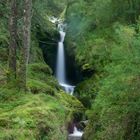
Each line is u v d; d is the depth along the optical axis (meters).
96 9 19.45
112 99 11.70
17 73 16.30
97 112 14.84
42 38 28.48
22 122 11.63
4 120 11.62
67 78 27.78
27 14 15.72
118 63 12.02
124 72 11.22
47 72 22.30
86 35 20.11
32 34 26.36
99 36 18.48
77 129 18.38
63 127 14.28
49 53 28.70
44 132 11.95
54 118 13.43
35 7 24.44
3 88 15.47
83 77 25.69
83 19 21.50
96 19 19.33
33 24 25.50
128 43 11.70
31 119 12.02
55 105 15.16
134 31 12.39
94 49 17.55
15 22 16.70
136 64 10.98
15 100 14.57
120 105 11.40
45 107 14.00
